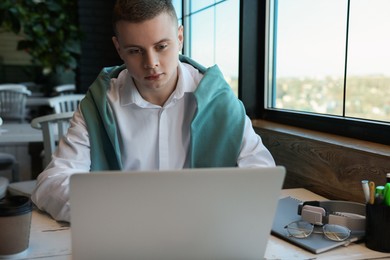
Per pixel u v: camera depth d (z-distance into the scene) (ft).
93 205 2.31
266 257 2.93
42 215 3.64
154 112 4.17
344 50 5.28
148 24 3.23
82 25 16.56
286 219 3.58
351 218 3.32
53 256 2.90
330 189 4.63
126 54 3.41
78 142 3.94
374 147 4.30
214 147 4.11
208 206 2.40
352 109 5.18
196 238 2.50
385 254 3.00
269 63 7.02
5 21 16.49
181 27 3.64
